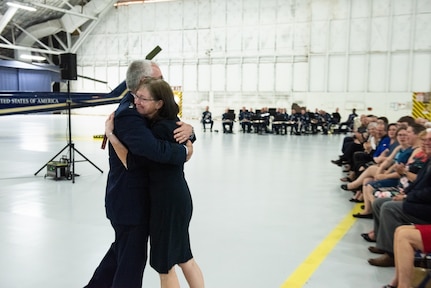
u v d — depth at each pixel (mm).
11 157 9211
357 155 6551
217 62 23281
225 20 22797
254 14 22031
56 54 25844
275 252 3586
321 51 20578
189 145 2215
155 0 24438
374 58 19531
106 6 24109
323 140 14562
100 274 2412
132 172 2131
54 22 24188
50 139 12984
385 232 3225
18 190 5992
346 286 2922
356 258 3461
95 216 4652
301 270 3199
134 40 25641
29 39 24438
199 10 23438
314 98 21000
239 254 3533
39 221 4441
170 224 2127
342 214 4871
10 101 11547
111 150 2213
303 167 8453
